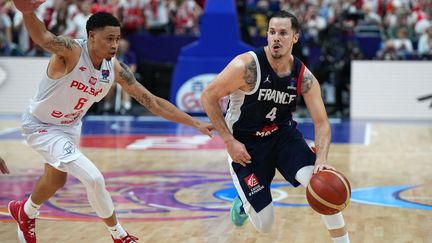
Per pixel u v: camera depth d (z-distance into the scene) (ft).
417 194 34.22
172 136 57.88
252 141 21.94
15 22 73.77
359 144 53.06
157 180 38.27
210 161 45.19
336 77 69.00
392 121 67.56
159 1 77.05
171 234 26.05
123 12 72.43
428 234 26.05
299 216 29.19
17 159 45.73
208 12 69.51
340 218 20.90
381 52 69.97
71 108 21.89
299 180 21.22
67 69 20.99
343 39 70.38
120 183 37.35
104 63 21.57
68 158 21.26
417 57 69.72
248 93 21.03
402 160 45.32
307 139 53.78
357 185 36.70
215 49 69.82
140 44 73.31
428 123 65.92
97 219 28.71
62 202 32.17
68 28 69.46
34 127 22.24
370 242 24.82
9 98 71.72
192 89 70.03
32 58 71.46
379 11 78.43
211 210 30.53
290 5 75.41
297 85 21.26
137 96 22.82
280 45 20.34
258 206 21.59
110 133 59.41
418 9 75.72
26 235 23.58
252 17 73.67
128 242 22.16
